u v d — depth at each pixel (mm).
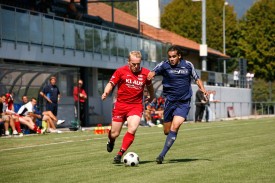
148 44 48469
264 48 103500
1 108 30062
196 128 36125
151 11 70688
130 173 13828
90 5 55969
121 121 16109
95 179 12961
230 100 65062
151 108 42312
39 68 32844
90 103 44656
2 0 36969
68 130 35781
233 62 81938
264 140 24422
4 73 31344
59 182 12695
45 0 41562
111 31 43094
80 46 39125
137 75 15836
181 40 72875
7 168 15484
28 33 34094
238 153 18531
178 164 15523
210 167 14719
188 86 16016
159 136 28312
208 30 110250
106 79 47531
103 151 20219
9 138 27781
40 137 28438
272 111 74688
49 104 33531
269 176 13008
